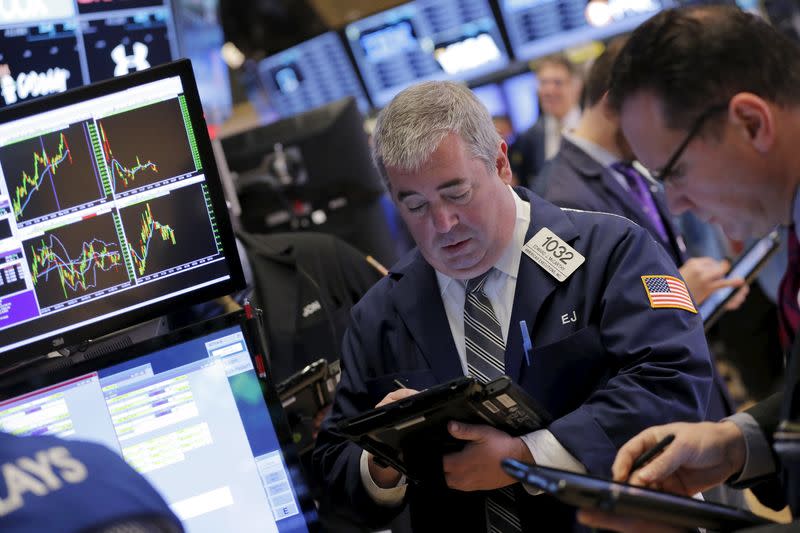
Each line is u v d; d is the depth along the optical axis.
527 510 1.85
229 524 1.80
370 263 2.80
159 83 1.91
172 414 1.83
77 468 1.10
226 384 1.83
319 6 6.27
